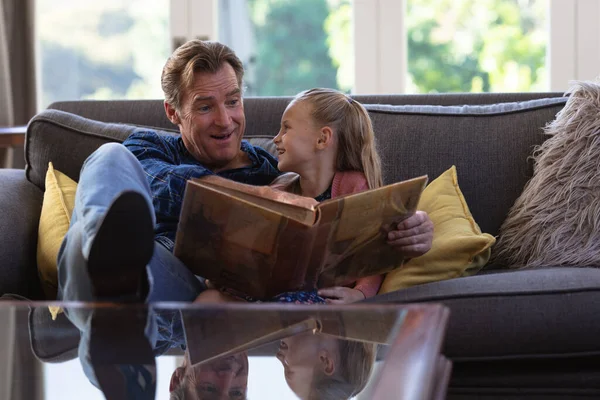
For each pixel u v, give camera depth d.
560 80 3.28
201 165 1.92
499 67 3.35
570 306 1.44
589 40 3.25
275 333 1.10
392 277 1.71
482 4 3.34
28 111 3.48
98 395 1.05
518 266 1.91
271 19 3.50
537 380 1.47
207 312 1.11
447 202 1.87
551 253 1.83
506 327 1.44
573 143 1.89
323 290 1.63
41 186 2.12
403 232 1.53
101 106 2.30
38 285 1.93
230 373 1.11
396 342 1.04
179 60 1.86
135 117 2.27
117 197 1.08
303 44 3.49
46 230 1.85
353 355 1.06
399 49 3.40
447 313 1.04
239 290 1.50
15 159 3.42
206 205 1.37
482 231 1.99
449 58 3.39
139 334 1.10
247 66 3.53
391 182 2.02
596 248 1.81
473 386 1.48
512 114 2.06
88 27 3.60
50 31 3.60
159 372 1.10
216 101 1.83
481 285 1.49
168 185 1.73
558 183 1.88
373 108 2.12
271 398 1.01
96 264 1.12
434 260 1.70
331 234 1.41
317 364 1.08
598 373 1.47
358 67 3.44
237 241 1.40
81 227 1.21
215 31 3.51
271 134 2.18
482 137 2.03
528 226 1.88
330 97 1.77
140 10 3.57
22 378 1.10
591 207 1.83
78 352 1.12
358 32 3.43
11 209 1.88
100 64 3.61
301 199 1.46
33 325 1.14
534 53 3.32
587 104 1.92
